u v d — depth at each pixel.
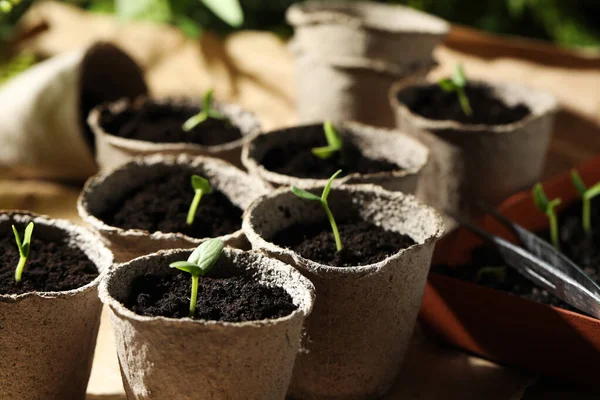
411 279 0.49
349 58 0.68
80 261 0.50
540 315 0.50
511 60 0.76
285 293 0.47
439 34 0.69
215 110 0.66
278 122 0.74
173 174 0.57
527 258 0.53
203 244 0.46
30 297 0.45
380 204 0.52
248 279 0.47
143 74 0.72
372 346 0.49
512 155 0.61
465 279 0.55
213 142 0.63
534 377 0.53
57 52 0.81
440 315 0.53
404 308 0.49
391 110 0.70
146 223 0.54
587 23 0.86
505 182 0.62
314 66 0.69
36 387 0.47
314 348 0.49
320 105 0.70
